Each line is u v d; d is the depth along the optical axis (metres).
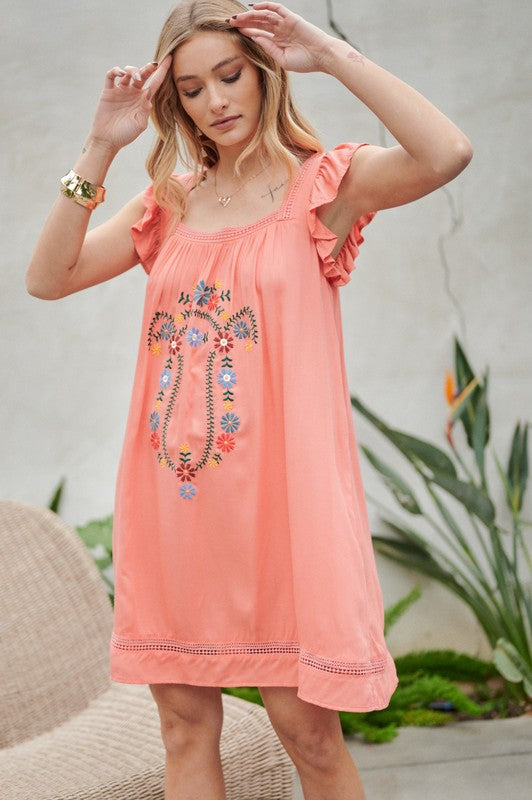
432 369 3.80
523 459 3.69
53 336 3.80
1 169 3.75
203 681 1.88
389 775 3.04
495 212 3.80
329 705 1.71
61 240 1.98
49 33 3.73
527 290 3.82
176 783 1.98
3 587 2.74
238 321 1.85
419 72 3.76
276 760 2.30
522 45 3.78
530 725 3.39
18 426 3.79
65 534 2.83
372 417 3.50
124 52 3.74
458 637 3.75
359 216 1.86
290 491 1.77
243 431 1.82
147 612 1.94
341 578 1.72
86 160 1.96
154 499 1.94
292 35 1.79
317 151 1.94
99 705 2.63
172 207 2.01
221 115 1.84
